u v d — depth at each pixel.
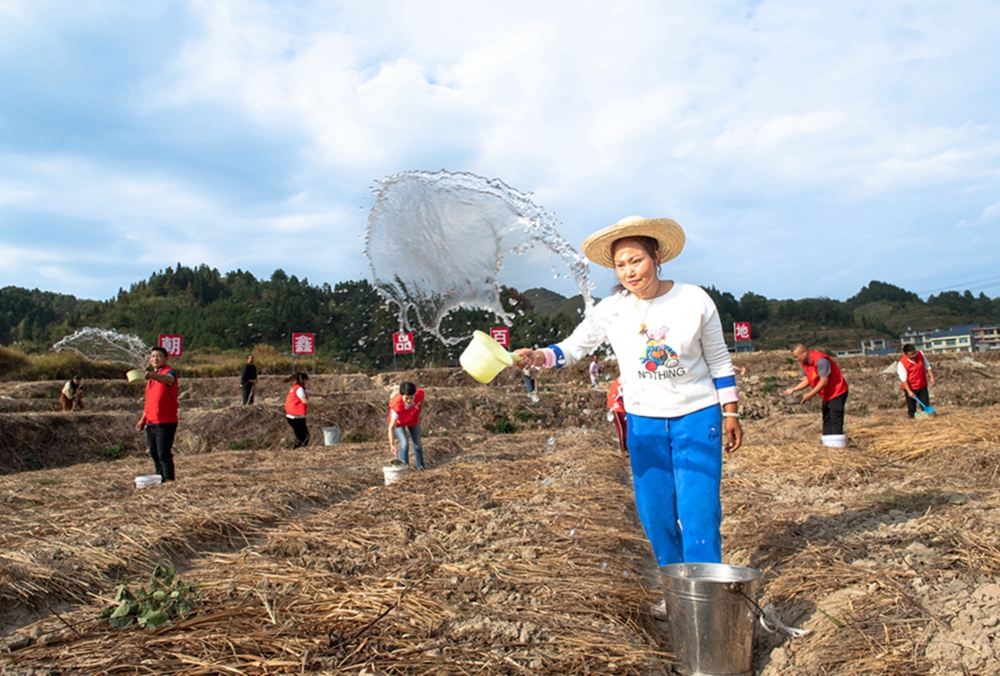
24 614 2.81
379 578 3.08
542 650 2.25
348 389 23.48
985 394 16.98
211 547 4.16
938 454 5.82
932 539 3.10
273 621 2.47
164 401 6.88
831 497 4.68
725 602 2.18
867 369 23.55
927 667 1.98
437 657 2.16
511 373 23.98
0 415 11.91
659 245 2.71
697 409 2.64
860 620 2.34
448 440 11.75
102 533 3.97
